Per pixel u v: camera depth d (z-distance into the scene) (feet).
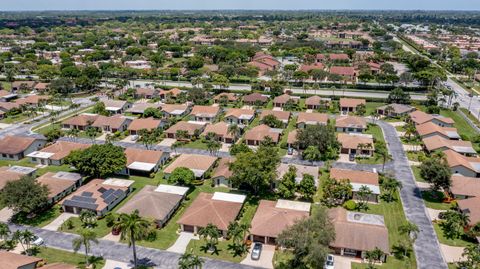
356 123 510.58
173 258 261.24
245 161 328.29
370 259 248.93
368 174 359.25
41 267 233.96
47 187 326.24
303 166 380.78
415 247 273.33
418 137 480.64
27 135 504.02
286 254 261.24
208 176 381.19
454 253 266.77
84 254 265.13
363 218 288.30
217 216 290.97
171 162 417.08
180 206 326.44
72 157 362.53
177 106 594.65
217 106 604.90
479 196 318.65
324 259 217.36
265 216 290.15
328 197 328.29
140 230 235.81
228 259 261.24
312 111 605.73
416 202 335.06
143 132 483.10
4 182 352.49
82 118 535.60
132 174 391.24
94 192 328.49
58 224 302.86
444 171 329.72
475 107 630.74
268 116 517.96
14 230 293.84
